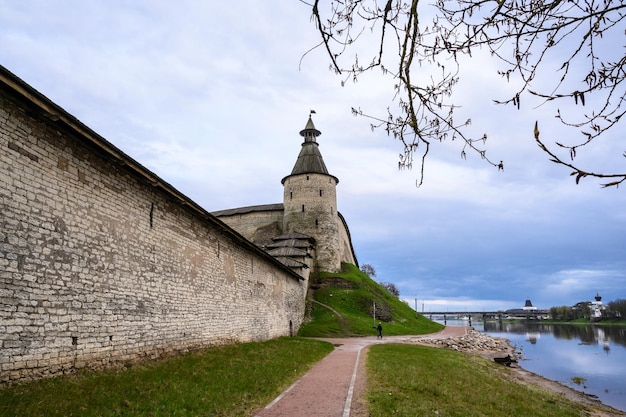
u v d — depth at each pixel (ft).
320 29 10.91
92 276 32.96
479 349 124.06
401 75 10.91
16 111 26.81
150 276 41.55
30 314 26.78
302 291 135.03
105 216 35.17
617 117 8.61
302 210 190.29
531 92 9.27
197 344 50.88
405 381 39.99
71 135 31.27
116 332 35.47
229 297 63.05
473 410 33.32
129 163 36.29
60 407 22.84
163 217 44.98
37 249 27.78
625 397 70.95
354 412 27.66
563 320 487.20
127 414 23.89
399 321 158.51
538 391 61.31
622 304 403.54
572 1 9.16
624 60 8.87
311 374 44.73
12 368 25.17
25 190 27.20
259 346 63.31
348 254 237.25
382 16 10.90
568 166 8.47
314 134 209.77
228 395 31.04
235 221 215.31
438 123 11.10
